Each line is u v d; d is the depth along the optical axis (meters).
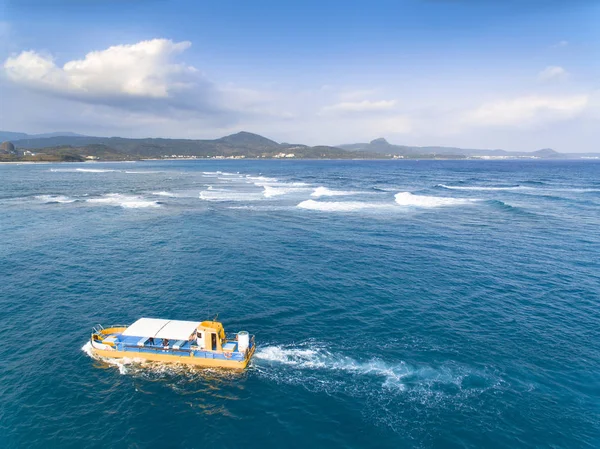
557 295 28.80
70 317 25.31
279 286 30.44
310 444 15.14
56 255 38.97
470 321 24.73
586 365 20.03
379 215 60.31
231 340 21.66
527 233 48.19
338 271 33.97
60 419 16.41
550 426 15.91
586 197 83.12
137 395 18.02
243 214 61.69
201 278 32.28
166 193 91.94
